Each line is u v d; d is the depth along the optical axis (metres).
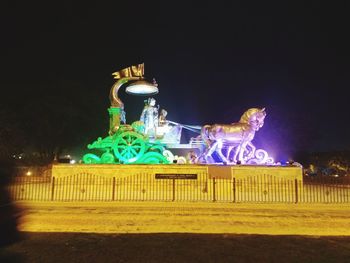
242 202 16.64
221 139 21.92
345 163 39.72
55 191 19.94
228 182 20.52
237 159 22.03
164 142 23.38
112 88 23.95
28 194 18.84
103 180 20.98
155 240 9.96
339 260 8.17
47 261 7.97
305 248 9.17
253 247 9.26
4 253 8.53
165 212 14.04
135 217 13.07
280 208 15.11
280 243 9.69
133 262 7.98
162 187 20.69
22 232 10.82
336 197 19.09
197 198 18.14
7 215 13.11
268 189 20.59
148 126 23.44
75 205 15.57
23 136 37.12
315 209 14.93
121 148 22.42
